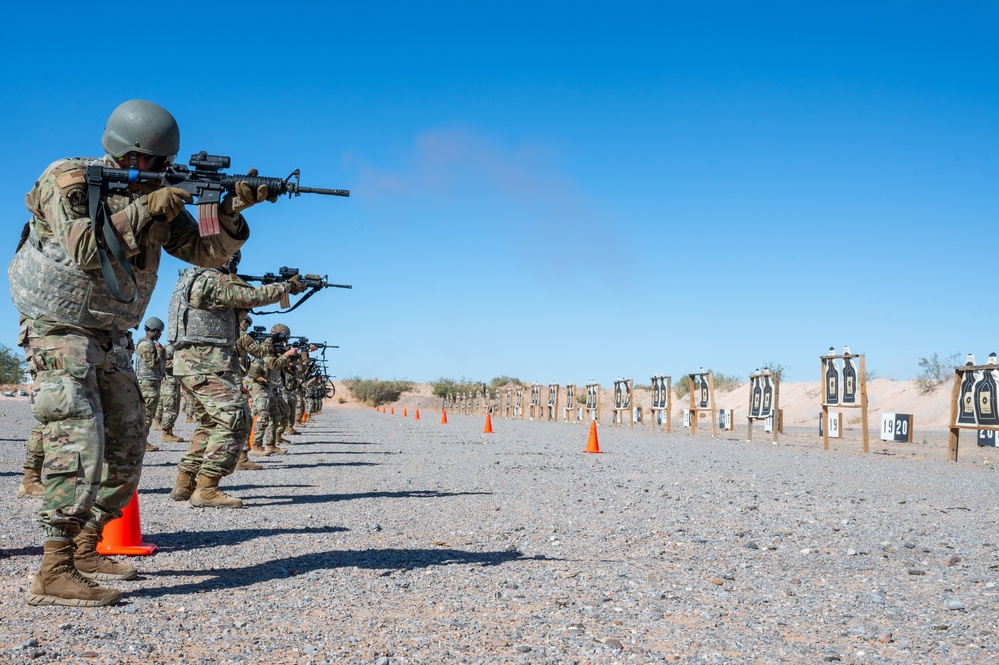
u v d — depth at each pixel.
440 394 93.44
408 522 7.74
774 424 22.98
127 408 5.05
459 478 11.75
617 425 39.31
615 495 9.91
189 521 7.62
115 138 4.66
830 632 4.39
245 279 10.81
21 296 4.68
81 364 4.64
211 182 4.87
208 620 4.39
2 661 3.66
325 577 5.39
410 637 4.13
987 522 8.27
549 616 4.56
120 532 6.04
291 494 9.85
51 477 4.58
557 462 14.75
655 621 4.52
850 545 6.84
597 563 5.98
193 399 8.71
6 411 31.45
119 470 5.07
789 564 6.08
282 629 4.25
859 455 18.84
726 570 5.84
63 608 4.55
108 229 4.45
